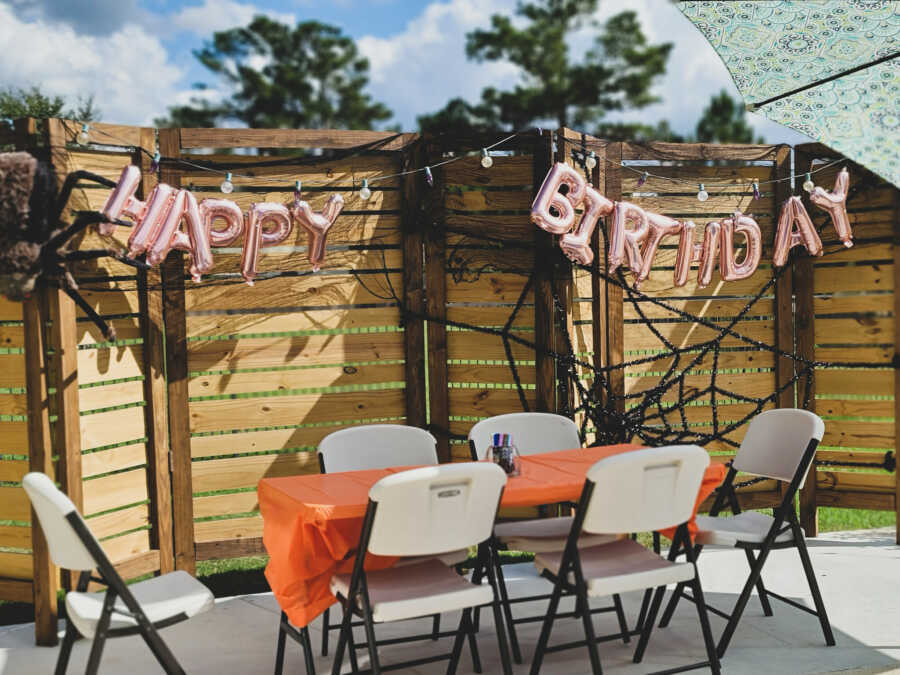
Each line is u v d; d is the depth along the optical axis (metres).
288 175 4.83
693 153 5.40
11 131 4.17
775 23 3.01
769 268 5.61
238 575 5.16
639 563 3.38
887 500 5.44
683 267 5.07
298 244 4.91
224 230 4.40
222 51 21.83
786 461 3.95
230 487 4.80
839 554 5.14
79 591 3.27
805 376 5.57
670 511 3.23
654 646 3.79
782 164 5.54
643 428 5.28
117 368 4.46
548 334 5.01
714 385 5.46
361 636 3.97
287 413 4.89
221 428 4.78
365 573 3.28
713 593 4.47
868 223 5.48
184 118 21.77
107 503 4.42
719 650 3.66
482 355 5.12
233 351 4.80
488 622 4.11
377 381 5.04
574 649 3.77
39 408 4.04
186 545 4.67
